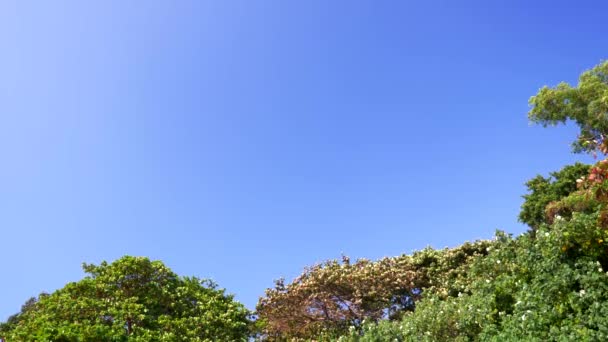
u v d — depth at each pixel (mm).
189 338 15039
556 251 10969
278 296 21891
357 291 20562
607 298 9500
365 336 13586
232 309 17531
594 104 22688
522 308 10320
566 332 9000
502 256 13531
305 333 21734
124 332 13125
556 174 24031
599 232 10656
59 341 11609
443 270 20656
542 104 24953
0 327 19797
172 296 16750
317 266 23125
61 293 15617
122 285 16641
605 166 9883
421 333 12461
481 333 10852
